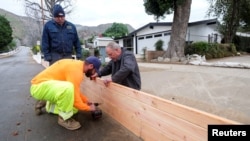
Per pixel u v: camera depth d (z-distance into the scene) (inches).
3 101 185.9
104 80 131.6
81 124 123.3
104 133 111.0
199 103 187.6
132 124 110.0
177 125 78.1
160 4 555.2
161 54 706.8
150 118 94.5
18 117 138.4
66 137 107.0
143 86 272.5
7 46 2017.7
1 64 741.9
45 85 110.9
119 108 122.3
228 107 171.5
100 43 615.5
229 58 671.1
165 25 848.9
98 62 120.2
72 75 112.4
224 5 846.5
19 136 109.2
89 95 170.4
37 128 118.7
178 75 335.0
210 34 869.8
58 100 110.2
